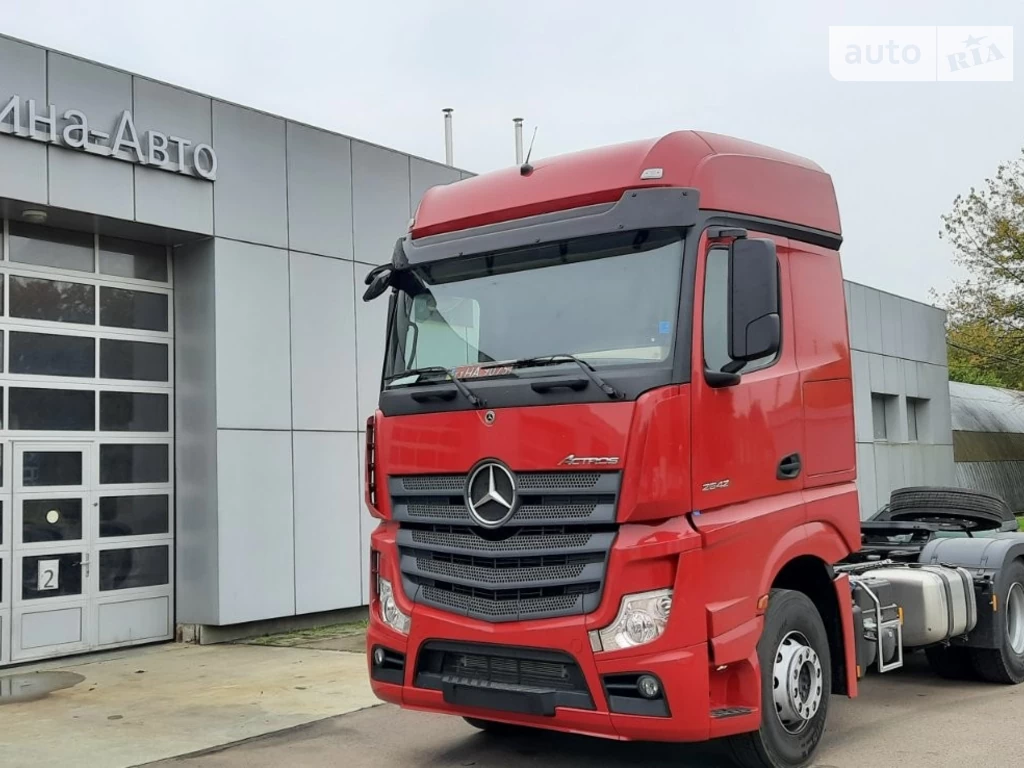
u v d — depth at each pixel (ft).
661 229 18.45
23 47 33.01
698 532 17.54
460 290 20.43
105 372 37.37
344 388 42.78
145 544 38.11
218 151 38.58
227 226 38.75
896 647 24.77
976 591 27.66
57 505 35.70
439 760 21.58
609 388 17.47
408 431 19.89
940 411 90.38
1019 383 119.96
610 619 17.24
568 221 19.22
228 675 31.78
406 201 46.24
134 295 38.50
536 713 17.80
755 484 19.10
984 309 112.27
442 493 19.17
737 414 18.81
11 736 24.72
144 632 37.86
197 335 38.73
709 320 18.35
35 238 35.88
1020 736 22.29
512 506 18.19
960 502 32.27
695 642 17.21
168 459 39.01
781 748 19.20
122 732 24.89
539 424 18.04
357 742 23.30
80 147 34.12
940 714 24.52
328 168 42.70
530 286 19.53
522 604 18.11
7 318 34.86
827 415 21.53
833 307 22.25
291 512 40.27
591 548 17.49
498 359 19.26
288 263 40.91
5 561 34.17
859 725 23.53
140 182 36.04
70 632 35.70
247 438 38.93
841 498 21.63
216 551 37.68
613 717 17.22
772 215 20.63
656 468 17.22
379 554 20.63
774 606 19.44
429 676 19.33
